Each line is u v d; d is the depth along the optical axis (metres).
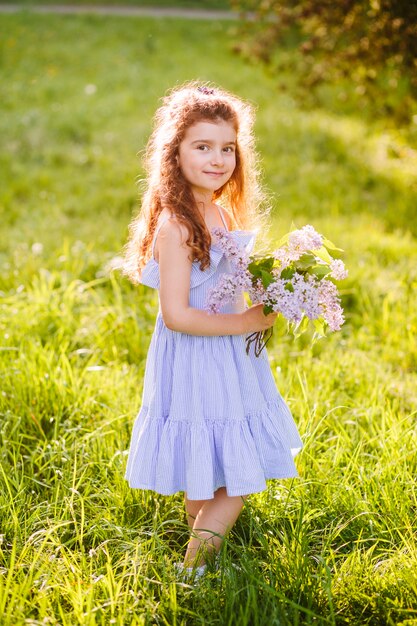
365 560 2.51
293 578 2.42
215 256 2.42
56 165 8.84
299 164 8.78
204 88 2.58
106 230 6.36
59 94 11.98
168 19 18.25
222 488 2.60
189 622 2.34
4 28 16.33
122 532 2.62
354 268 5.46
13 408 3.50
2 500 2.84
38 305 4.61
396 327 4.54
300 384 3.67
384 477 2.91
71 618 2.28
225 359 2.48
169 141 2.49
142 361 4.24
